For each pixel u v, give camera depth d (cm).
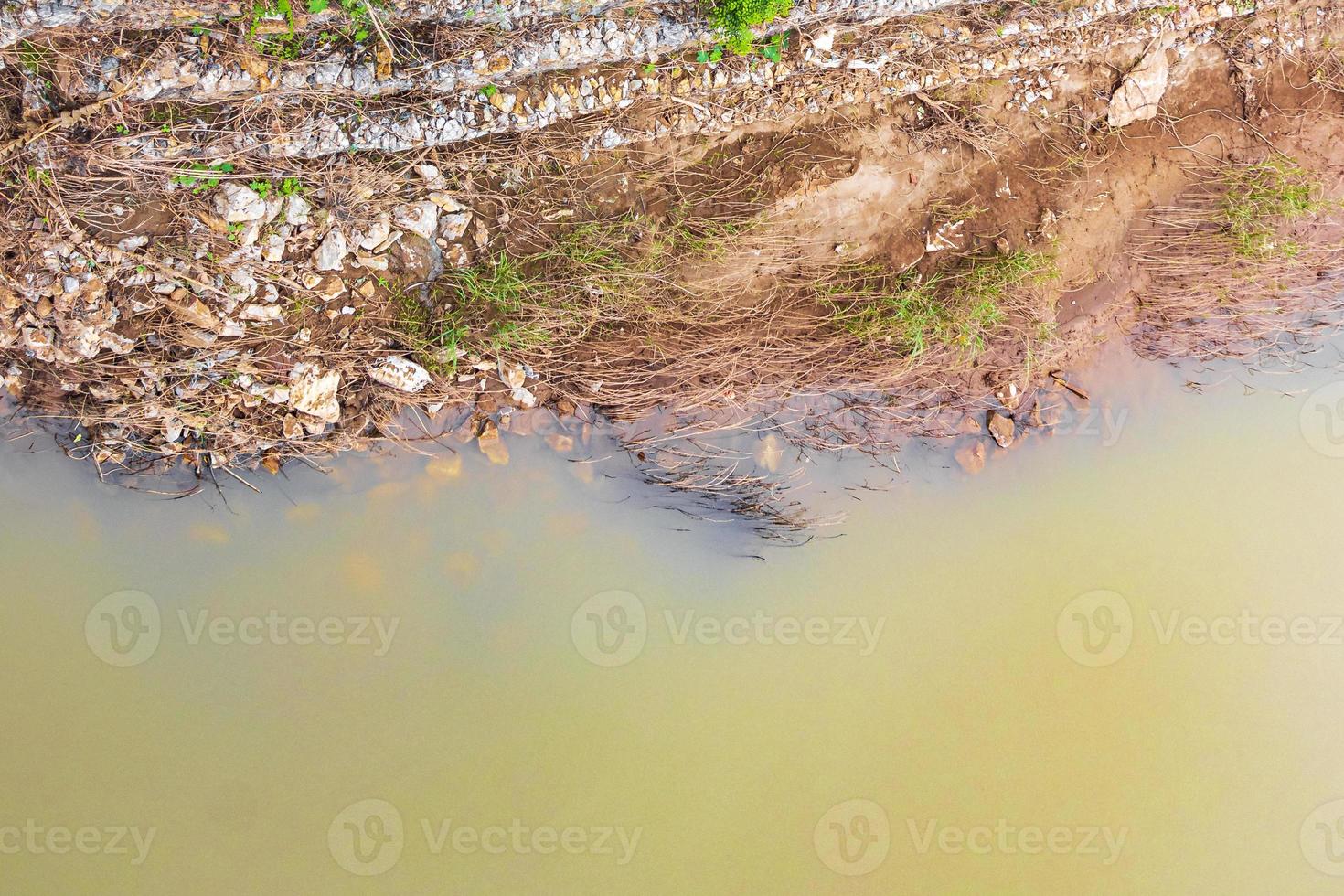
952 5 408
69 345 381
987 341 448
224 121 375
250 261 388
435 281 414
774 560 444
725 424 445
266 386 402
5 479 404
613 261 418
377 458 425
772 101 416
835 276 437
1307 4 441
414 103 387
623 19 383
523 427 434
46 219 370
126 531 411
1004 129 438
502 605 431
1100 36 429
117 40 355
